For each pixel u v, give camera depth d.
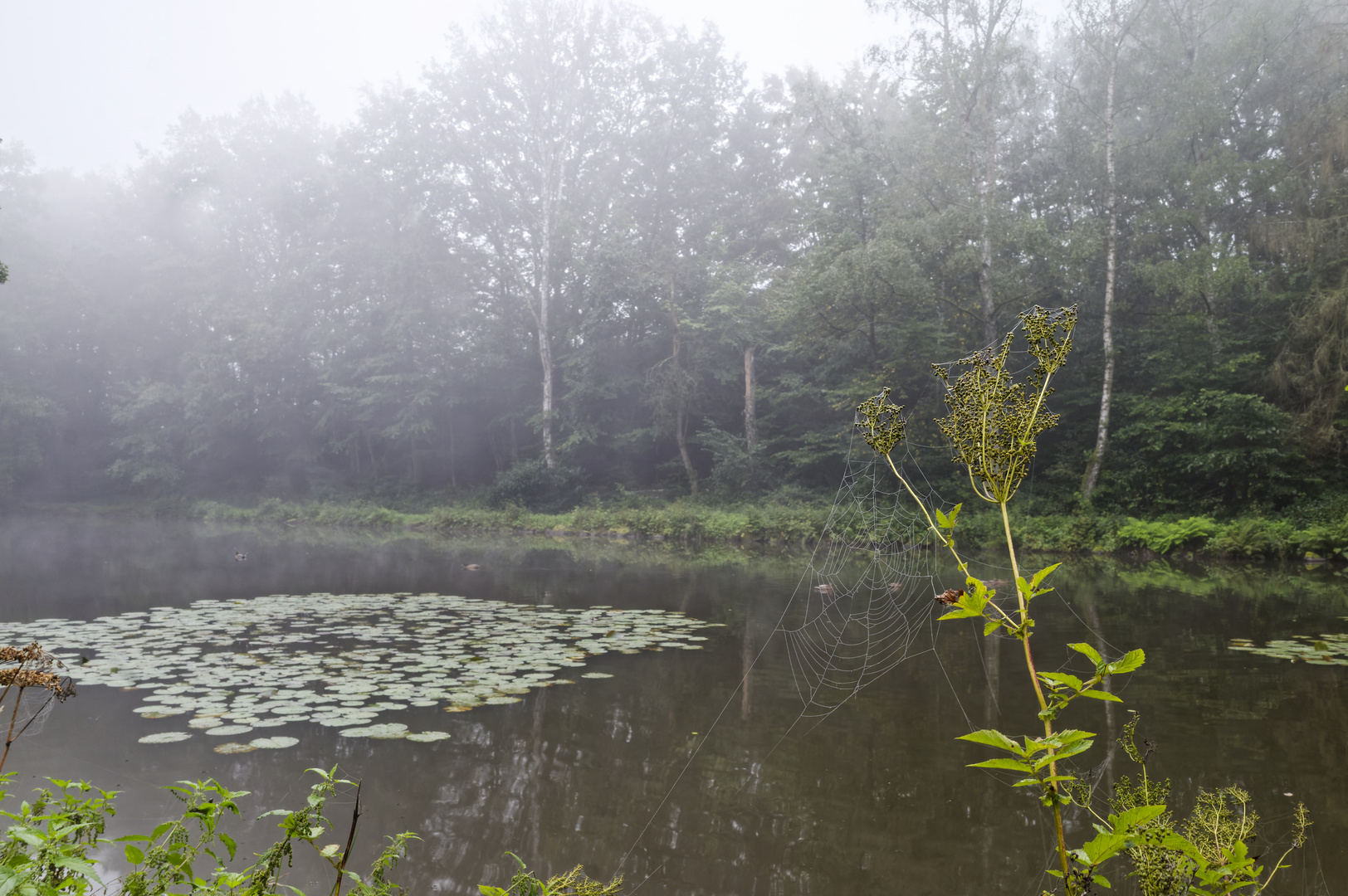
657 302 31.56
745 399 31.20
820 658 7.87
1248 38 20.89
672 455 34.19
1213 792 4.30
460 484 37.44
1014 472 1.39
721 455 28.89
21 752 4.86
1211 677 6.89
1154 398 21.05
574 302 34.72
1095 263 22.94
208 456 37.94
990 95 22.33
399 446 38.72
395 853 1.96
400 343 34.97
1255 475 18.45
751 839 3.88
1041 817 4.16
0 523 29.14
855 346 25.08
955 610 1.35
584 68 34.22
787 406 28.94
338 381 36.69
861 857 3.70
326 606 10.94
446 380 35.25
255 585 13.16
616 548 21.62
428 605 11.09
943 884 3.44
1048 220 24.11
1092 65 22.91
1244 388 19.80
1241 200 21.64
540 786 4.53
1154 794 2.12
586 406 33.31
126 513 35.44
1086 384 23.23
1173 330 21.42
